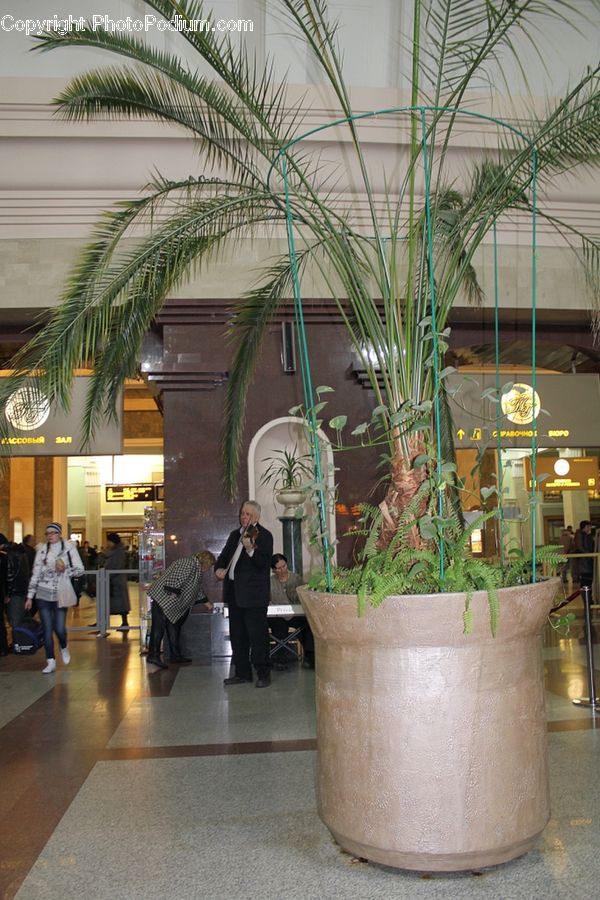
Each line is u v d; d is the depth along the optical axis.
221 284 10.98
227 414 7.04
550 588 3.28
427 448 3.64
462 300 11.36
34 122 10.02
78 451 11.95
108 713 6.75
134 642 12.16
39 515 24.05
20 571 11.42
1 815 4.10
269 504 11.54
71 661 10.17
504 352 13.26
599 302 8.97
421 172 9.95
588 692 6.70
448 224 5.13
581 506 19.42
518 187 5.21
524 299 11.43
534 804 3.13
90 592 21.14
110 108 5.28
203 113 5.65
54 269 10.75
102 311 4.92
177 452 11.08
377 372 11.01
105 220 10.66
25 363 4.84
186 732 5.91
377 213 10.27
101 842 3.64
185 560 9.48
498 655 3.11
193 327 11.10
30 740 5.83
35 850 3.57
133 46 4.84
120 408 12.00
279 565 9.23
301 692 7.41
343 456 11.14
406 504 3.79
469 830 2.98
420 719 3.04
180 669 9.25
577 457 16.56
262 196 4.98
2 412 4.78
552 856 3.25
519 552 3.74
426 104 8.53
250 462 11.06
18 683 8.52
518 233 11.44
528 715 3.18
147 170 10.36
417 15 4.34
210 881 3.14
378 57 10.30
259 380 11.27
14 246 10.79
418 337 3.96
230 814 3.96
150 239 5.06
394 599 3.04
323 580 3.69
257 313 6.57
